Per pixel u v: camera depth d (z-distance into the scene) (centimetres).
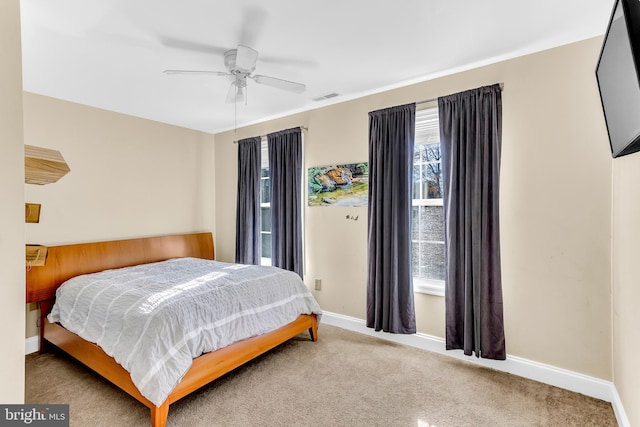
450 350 269
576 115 220
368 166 311
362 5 177
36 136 297
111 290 246
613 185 205
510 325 245
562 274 226
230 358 226
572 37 214
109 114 350
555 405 205
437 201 294
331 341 304
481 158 247
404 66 255
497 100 242
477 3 177
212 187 459
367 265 319
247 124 422
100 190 341
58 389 225
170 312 202
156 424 176
